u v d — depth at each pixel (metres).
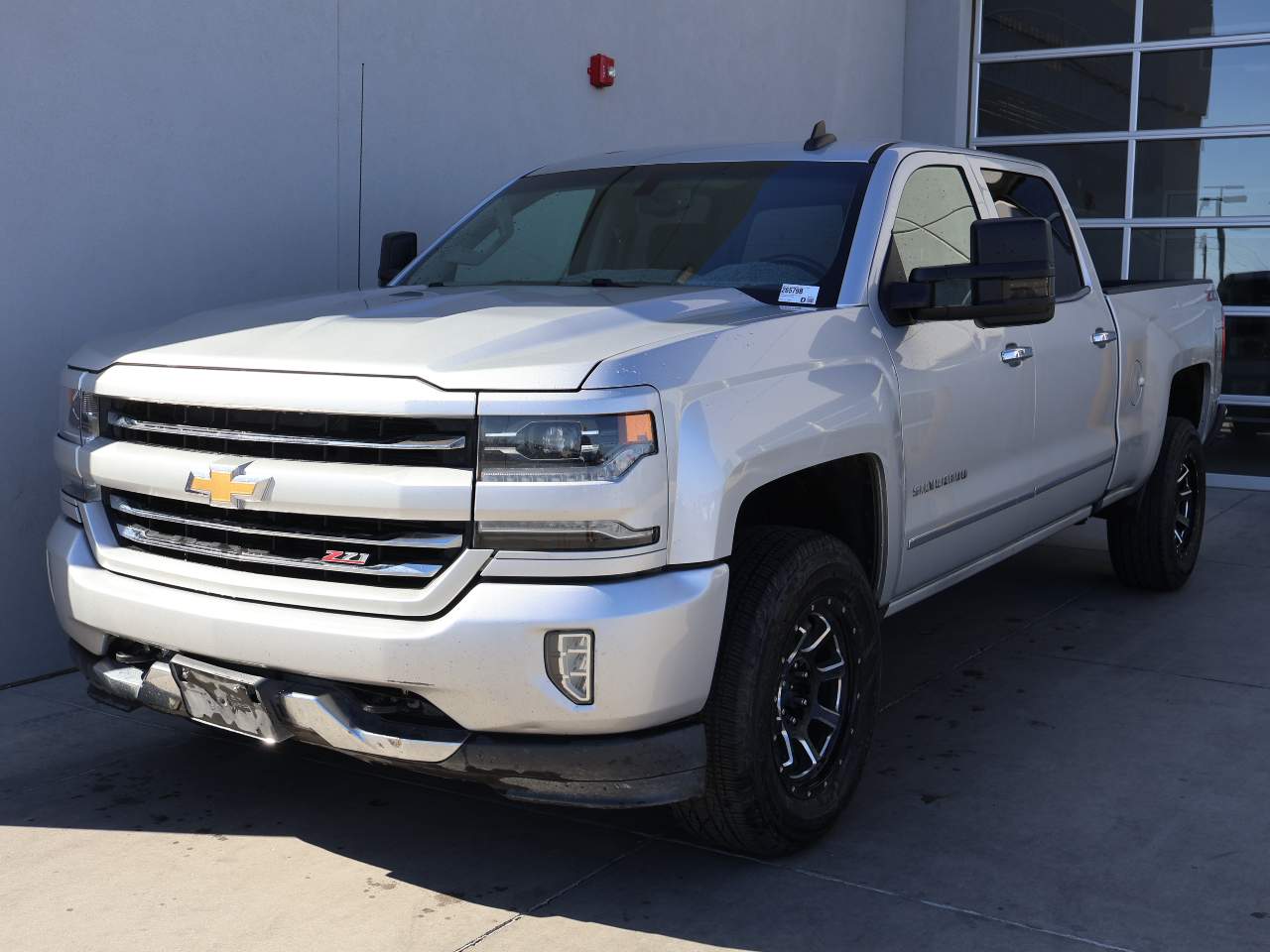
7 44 4.47
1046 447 4.64
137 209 4.94
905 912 3.01
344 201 5.81
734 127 8.73
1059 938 2.90
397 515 2.80
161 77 4.98
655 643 2.78
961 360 3.98
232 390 3.01
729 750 3.01
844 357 3.44
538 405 2.74
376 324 3.25
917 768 3.92
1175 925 2.96
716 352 3.04
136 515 3.24
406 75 6.07
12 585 4.63
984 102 10.90
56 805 3.61
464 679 2.75
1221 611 5.78
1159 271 10.12
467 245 4.49
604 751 2.82
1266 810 3.60
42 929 2.92
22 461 4.62
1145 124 10.07
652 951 2.84
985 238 3.58
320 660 2.85
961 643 5.28
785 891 3.12
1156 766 3.94
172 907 3.03
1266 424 9.57
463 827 3.49
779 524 3.74
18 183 4.54
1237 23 9.64
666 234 4.10
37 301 4.63
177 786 3.75
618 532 2.75
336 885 3.15
